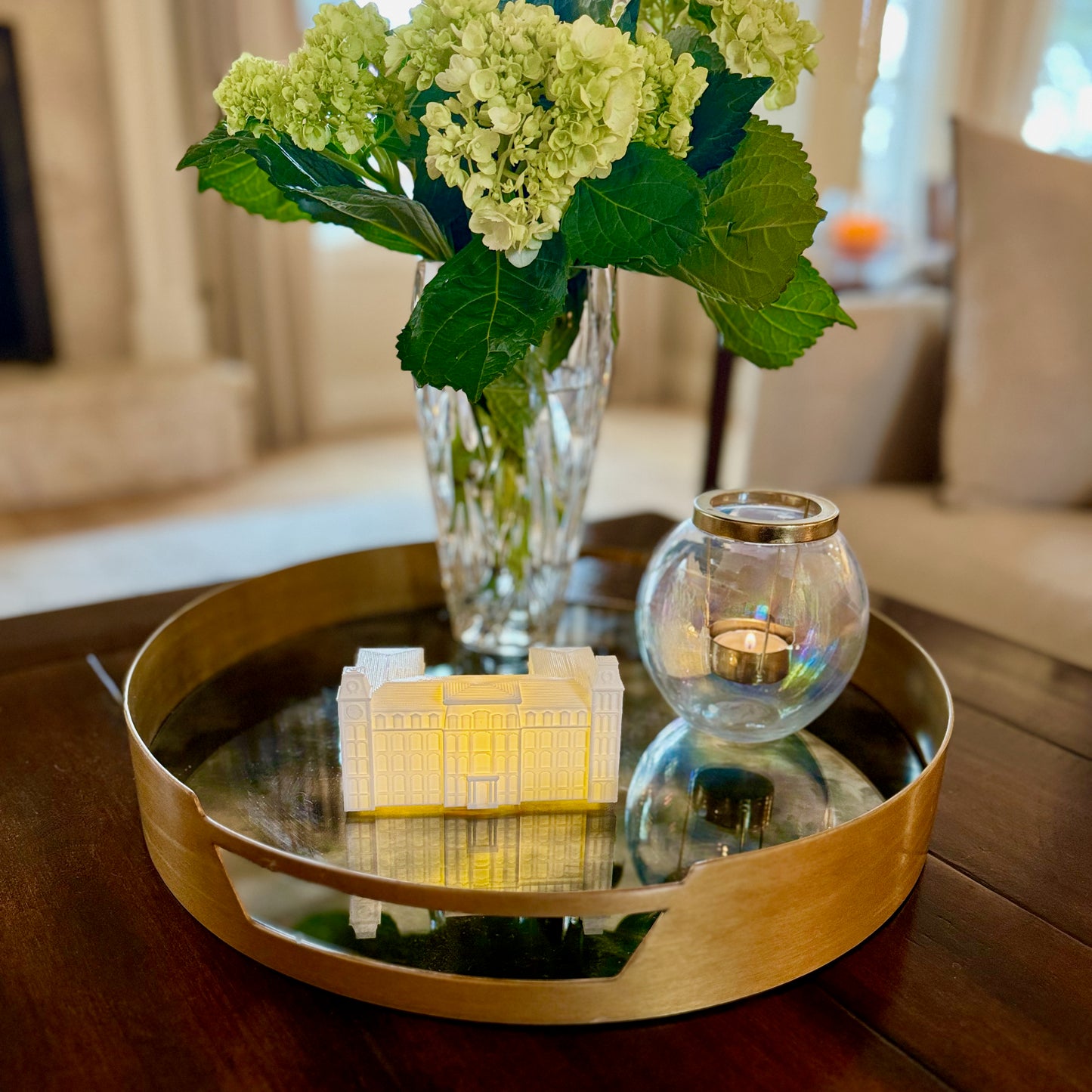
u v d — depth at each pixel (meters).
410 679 0.60
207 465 2.76
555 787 0.60
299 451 3.11
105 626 0.88
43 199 2.61
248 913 0.50
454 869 0.54
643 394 3.93
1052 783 0.67
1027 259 1.29
